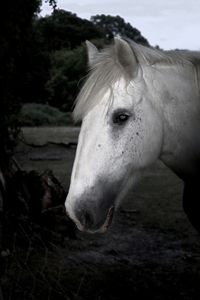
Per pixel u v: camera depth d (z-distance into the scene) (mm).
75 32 19234
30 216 4105
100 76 2336
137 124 2354
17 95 4754
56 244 4016
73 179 2273
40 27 6301
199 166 2713
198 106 2633
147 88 2445
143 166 2441
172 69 2590
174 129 2574
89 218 2250
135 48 2527
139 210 5422
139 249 4215
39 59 6688
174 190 6352
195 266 3842
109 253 4059
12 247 3701
